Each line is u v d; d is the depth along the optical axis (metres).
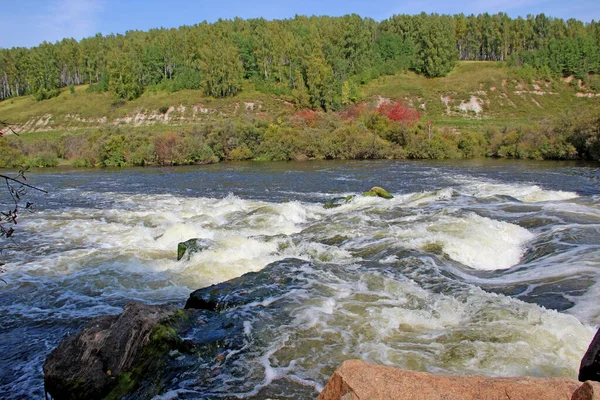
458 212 14.95
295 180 30.30
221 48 91.94
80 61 110.81
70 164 46.75
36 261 11.56
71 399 5.20
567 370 5.38
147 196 23.77
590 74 94.38
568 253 10.14
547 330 6.31
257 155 50.97
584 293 7.74
